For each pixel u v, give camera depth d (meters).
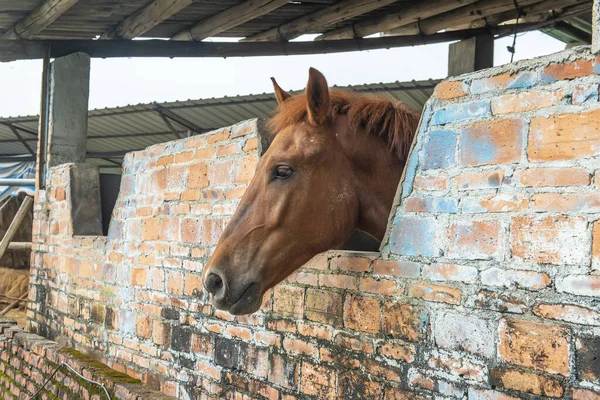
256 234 2.41
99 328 4.62
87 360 4.58
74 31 6.07
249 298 2.36
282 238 2.41
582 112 1.89
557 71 1.96
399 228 2.43
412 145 2.43
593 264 1.83
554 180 1.94
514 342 2.01
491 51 6.31
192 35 6.15
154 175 4.11
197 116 8.84
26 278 8.71
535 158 2.00
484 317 2.10
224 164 3.45
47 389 4.77
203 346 3.50
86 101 6.22
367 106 2.61
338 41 6.38
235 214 2.48
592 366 1.81
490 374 2.07
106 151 11.89
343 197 2.52
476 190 2.17
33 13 5.34
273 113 2.76
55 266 5.51
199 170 3.65
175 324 3.75
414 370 2.33
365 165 2.61
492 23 6.18
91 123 9.50
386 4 5.30
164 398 3.62
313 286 2.81
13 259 9.38
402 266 2.40
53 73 6.05
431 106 2.37
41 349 5.12
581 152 1.88
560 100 1.95
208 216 3.54
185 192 3.77
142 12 5.41
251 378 3.14
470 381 2.13
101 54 6.30
